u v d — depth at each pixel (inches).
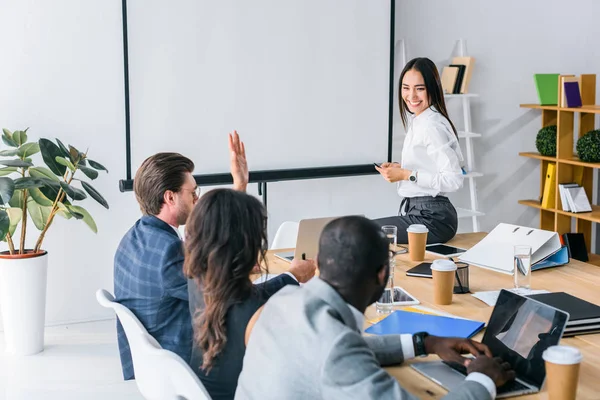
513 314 74.2
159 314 94.7
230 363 71.2
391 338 74.0
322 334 58.0
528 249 95.0
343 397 55.7
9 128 167.6
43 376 147.3
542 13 218.1
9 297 155.1
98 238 176.9
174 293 92.6
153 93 172.1
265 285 85.8
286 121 184.4
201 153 177.9
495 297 94.7
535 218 229.3
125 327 87.9
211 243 68.9
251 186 189.2
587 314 82.1
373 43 190.2
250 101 180.2
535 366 67.3
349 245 61.9
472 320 84.4
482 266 110.6
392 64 192.7
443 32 205.3
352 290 62.6
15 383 143.6
